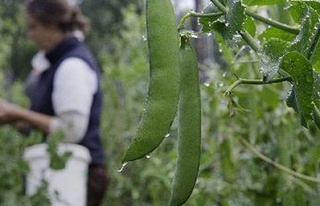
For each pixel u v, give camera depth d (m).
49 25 3.18
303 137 2.41
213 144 2.60
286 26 1.16
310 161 2.27
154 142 1.05
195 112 1.11
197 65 1.11
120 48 4.92
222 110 2.55
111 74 4.41
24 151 3.15
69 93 3.12
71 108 3.11
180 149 1.11
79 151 3.17
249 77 2.17
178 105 1.11
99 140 3.29
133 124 4.58
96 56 11.12
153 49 1.04
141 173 3.89
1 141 3.11
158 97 1.04
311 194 2.24
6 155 3.02
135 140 1.05
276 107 2.36
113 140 4.59
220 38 1.30
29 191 3.12
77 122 3.12
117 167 4.43
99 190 3.29
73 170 3.15
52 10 3.16
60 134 2.96
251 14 1.17
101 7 11.23
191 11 1.14
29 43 11.02
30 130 3.36
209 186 2.57
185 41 1.11
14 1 10.38
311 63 1.11
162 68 1.04
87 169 3.23
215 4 1.12
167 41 1.04
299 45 1.10
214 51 3.16
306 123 1.09
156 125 1.05
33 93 3.28
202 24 1.13
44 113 3.22
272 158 2.43
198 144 1.11
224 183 2.58
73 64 3.15
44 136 3.24
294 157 2.33
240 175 2.67
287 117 2.31
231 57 1.96
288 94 1.14
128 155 1.06
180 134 1.11
